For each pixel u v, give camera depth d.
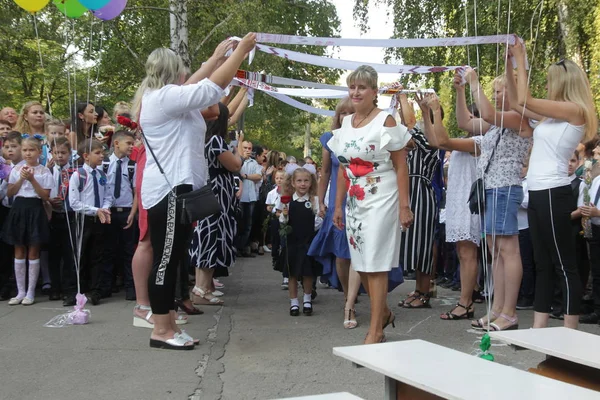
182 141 4.38
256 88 6.54
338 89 6.86
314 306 6.45
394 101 5.55
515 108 4.60
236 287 7.60
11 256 6.58
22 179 6.11
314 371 4.07
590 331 5.38
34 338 4.74
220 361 4.27
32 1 5.00
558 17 13.07
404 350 2.51
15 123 7.52
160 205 4.36
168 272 4.45
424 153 6.02
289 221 6.05
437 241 7.80
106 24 15.22
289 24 22.20
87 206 6.00
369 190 4.57
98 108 7.34
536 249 4.57
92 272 6.25
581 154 6.23
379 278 4.62
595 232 5.62
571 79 4.38
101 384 3.71
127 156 6.59
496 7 12.67
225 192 6.12
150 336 4.82
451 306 6.55
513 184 5.11
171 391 3.62
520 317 5.95
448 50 14.72
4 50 18.41
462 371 2.23
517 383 2.10
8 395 3.50
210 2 15.40
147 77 4.50
